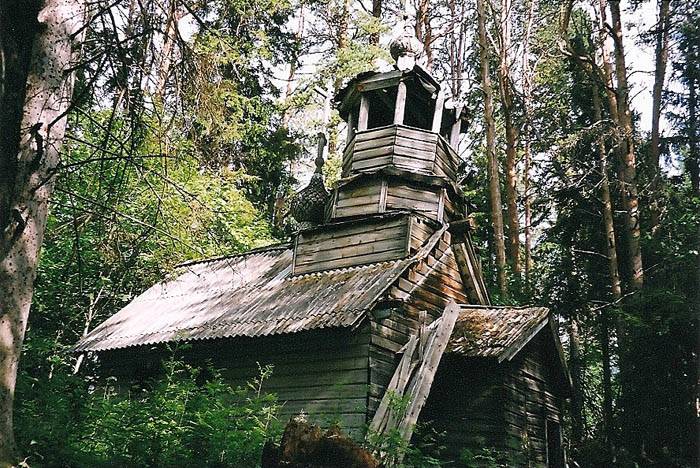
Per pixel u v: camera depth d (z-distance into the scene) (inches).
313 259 656.4
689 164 977.5
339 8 1106.7
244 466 298.4
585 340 970.7
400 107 661.3
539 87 1082.1
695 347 610.5
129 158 326.6
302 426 233.8
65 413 310.8
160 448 291.0
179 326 634.8
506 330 558.6
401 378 476.7
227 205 827.4
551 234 1015.0
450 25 1071.0
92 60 299.4
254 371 596.1
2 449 248.4
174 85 342.6
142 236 393.1
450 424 547.5
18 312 267.7
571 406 831.1
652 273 766.5
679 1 868.6
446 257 639.8
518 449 542.9
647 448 631.8
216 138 379.6
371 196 639.8
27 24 284.7
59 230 369.4
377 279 567.8
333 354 553.0
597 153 994.1
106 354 710.5
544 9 1064.2
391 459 335.0
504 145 1246.3
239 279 708.7
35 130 274.1
